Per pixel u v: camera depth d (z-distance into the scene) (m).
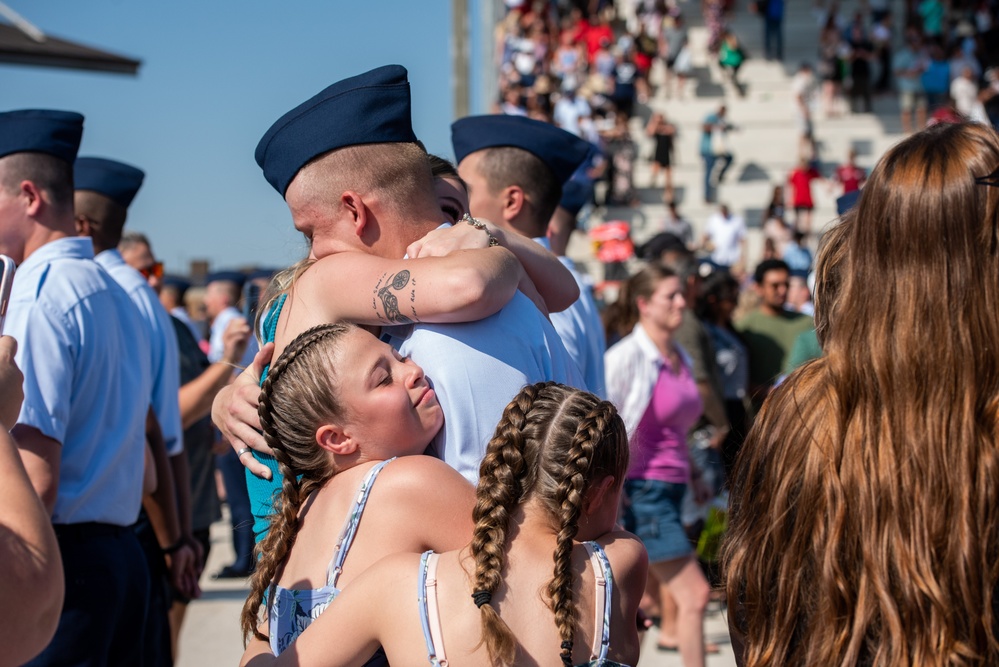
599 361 3.24
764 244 16.84
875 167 1.49
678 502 4.68
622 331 5.16
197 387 4.43
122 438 3.15
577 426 1.76
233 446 2.10
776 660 1.43
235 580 7.08
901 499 1.35
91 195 4.04
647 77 21.64
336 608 1.75
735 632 1.56
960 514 1.32
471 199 3.18
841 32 21.25
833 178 19.19
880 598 1.34
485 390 1.87
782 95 22.06
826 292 1.64
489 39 15.79
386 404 1.82
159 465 3.76
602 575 1.72
